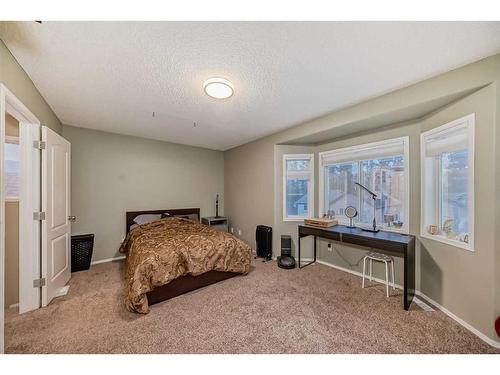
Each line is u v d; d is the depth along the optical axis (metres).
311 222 3.13
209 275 2.62
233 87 2.07
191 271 2.37
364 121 2.51
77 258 3.12
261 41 1.44
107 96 2.30
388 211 2.76
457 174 2.00
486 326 1.63
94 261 3.51
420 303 2.19
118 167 3.76
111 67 1.76
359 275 2.96
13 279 2.30
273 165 3.74
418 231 2.42
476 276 1.71
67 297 2.33
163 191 4.27
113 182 3.71
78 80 1.97
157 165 4.19
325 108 2.60
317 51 1.54
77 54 1.59
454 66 1.71
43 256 2.13
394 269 2.61
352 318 1.93
